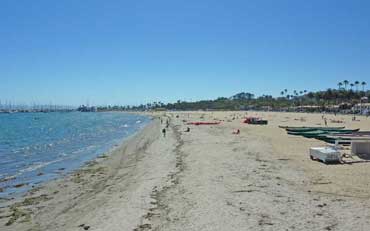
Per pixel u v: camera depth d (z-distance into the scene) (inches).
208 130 2407.7
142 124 4131.4
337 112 5167.3
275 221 463.5
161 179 766.5
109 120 5433.1
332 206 522.0
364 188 629.9
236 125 2945.4
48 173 1020.5
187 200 578.2
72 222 526.9
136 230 451.5
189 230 442.3
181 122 3708.2
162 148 1476.4
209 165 919.0
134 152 1435.8
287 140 1553.9
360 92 6638.8
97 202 634.8
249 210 513.0
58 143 1939.0
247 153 1133.1
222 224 458.3
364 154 994.7
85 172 1016.2
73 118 6446.9
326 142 1428.4
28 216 589.0
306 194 595.2
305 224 448.8
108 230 461.1
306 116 4416.8
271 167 862.5
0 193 776.3
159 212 521.0
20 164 1202.0
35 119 5920.3
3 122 4739.2
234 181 709.3
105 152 1523.1
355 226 438.0
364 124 2822.3
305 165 884.6
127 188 728.3
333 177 727.1
